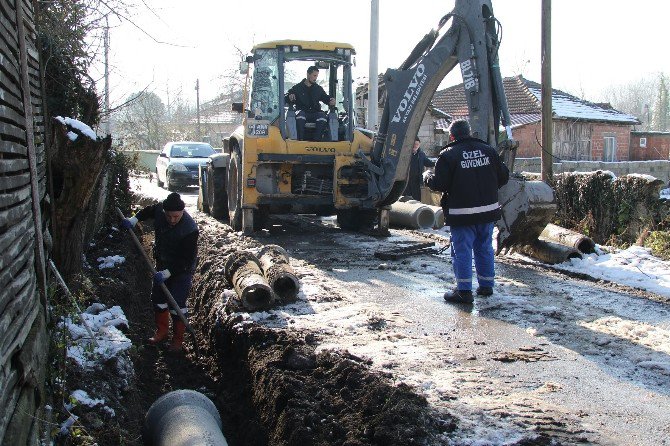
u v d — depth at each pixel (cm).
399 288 762
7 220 366
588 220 1173
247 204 1090
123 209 1188
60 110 768
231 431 554
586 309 679
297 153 1084
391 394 440
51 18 686
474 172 691
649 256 917
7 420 311
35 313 425
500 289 762
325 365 516
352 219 1212
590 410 434
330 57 1117
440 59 905
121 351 552
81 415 450
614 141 3186
